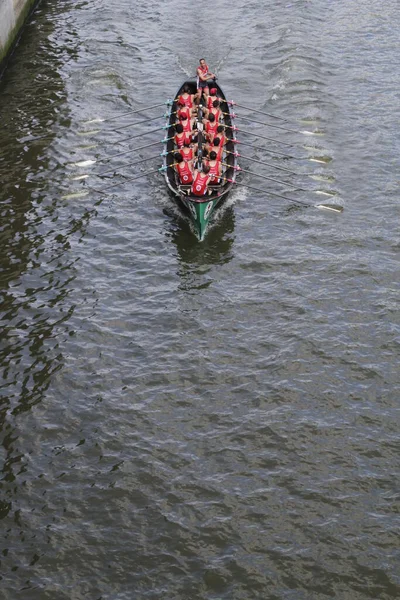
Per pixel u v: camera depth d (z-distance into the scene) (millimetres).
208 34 40750
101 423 21062
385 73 36531
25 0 41531
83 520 18719
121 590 17297
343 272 25672
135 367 22703
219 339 23531
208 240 27188
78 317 24406
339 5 43000
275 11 42594
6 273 26109
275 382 22078
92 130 33531
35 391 21953
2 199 29594
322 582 17312
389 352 22844
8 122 34156
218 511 18844
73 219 28469
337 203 28609
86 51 39469
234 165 29562
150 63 38406
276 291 25109
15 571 17641
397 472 19594
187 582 17406
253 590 17203
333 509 18781
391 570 17469
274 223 27875
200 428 20891
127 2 44500
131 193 29750
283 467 19812
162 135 33219
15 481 19562
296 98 34844
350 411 21172
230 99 35219
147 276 25938
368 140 31844
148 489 19406
